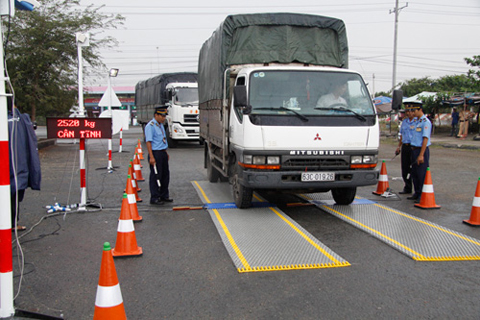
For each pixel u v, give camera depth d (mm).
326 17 7680
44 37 19219
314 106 6352
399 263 4660
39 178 5742
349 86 6637
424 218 6566
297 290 3965
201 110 11070
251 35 7531
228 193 8586
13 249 5199
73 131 6871
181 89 18922
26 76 19141
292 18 7559
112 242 5488
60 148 20141
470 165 13125
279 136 6055
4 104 3141
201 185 9586
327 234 5754
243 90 6004
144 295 3887
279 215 6672
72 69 19734
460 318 3430
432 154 16547
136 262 4754
